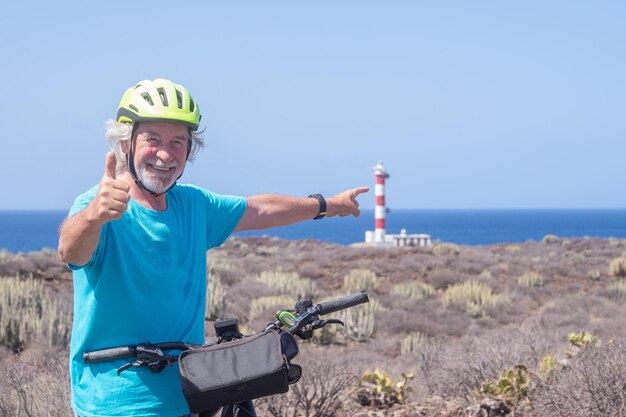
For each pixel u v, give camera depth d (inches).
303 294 956.6
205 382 113.2
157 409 120.0
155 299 123.1
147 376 120.2
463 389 322.7
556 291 1083.9
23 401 281.3
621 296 1000.9
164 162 121.6
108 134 124.6
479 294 930.7
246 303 839.1
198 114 125.1
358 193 157.8
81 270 122.3
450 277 1123.3
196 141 128.6
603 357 270.8
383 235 2637.8
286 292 951.6
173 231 126.3
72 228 109.4
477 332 736.3
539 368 312.7
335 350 626.8
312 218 153.1
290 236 7239.2
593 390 251.1
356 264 1289.4
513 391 292.8
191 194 134.4
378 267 1256.2
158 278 123.2
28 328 540.1
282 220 148.3
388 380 322.0
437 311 856.3
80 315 123.3
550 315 803.4
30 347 514.3
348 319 690.2
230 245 1889.8
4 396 287.1
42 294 663.8
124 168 126.3
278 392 116.0
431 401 315.3
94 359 120.0
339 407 298.8
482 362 349.4
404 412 286.4
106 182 106.2
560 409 254.8
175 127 122.0
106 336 122.2
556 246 2000.5
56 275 925.8
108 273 120.6
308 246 1975.9
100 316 121.5
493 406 275.9
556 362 320.5
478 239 6318.9
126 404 119.3
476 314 866.8
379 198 2664.9
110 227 120.4
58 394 284.4
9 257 1052.5
